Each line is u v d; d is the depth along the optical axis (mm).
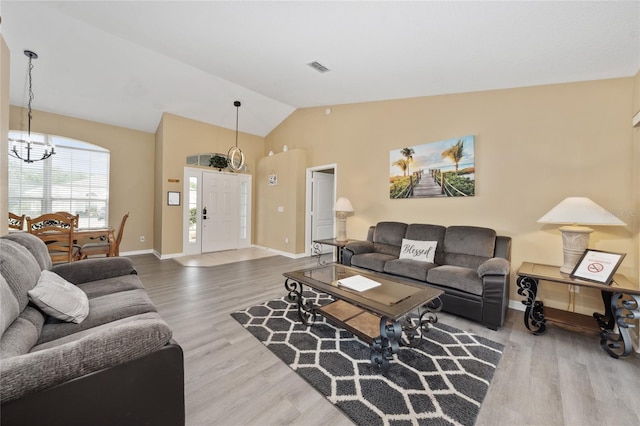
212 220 5863
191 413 1392
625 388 1625
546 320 2312
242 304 2885
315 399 1510
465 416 1396
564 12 1690
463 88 3189
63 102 4340
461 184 3326
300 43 2557
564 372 1778
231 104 5211
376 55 2611
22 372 806
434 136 3609
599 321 2236
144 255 5395
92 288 1972
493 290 2371
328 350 2004
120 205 5297
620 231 2416
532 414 1416
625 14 1647
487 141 3152
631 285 2012
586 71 2396
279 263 4863
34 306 1474
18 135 4312
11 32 2924
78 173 4863
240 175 6324
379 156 4242
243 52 2914
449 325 2486
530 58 2293
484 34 2035
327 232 5969
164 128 5082
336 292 2064
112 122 5105
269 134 6539
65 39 3113
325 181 5902
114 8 2406
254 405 1457
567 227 2414
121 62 3639
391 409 1438
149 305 1742
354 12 1986
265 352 1969
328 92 4008
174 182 5250
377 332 2014
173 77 4129
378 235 3918
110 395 934
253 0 2008
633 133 2367
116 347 952
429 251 3238
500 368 1816
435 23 1975
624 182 2408
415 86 3314
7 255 1368
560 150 2713
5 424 775
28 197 4418
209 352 1960
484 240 2982
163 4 2221
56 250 3246
